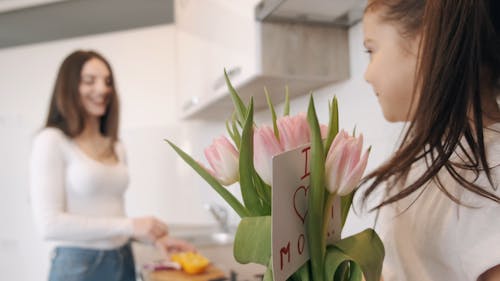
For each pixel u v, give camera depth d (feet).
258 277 4.30
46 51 9.28
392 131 3.01
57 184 4.64
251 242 1.05
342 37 3.76
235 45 4.09
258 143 1.02
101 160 5.02
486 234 1.44
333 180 1.01
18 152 9.20
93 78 4.99
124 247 5.07
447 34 1.31
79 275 4.57
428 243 1.67
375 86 1.82
